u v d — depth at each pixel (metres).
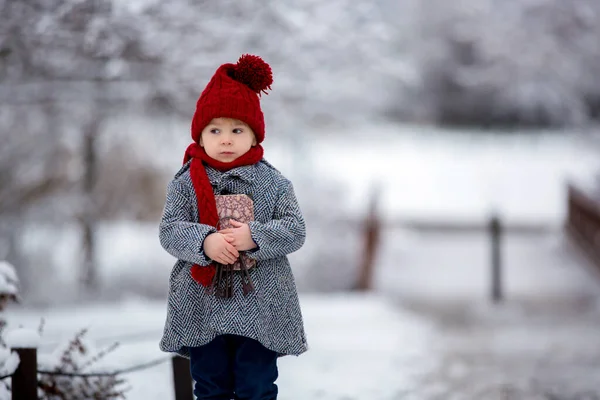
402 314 13.60
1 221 17.47
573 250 20.67
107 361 6.19
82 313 12.59
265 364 4.57
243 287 4.41
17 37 13.90
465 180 36.25
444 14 49.53
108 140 17.62
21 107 15.89
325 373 8.80
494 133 51.94
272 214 4.58
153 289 18.53
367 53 16.94
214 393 4.57
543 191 34.16
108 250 19.91
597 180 24.16
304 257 19.58
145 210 19.36
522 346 10.67
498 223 15.54
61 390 5.57
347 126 18.95
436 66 51.12
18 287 6.69
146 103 15.91
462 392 7.81
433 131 51.12
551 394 7.68
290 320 4.57
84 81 15.45
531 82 47.91
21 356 4.84
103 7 13.53
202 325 4.43
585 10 44.50
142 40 14.25
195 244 4.27
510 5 47.22
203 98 4.59
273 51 15.90
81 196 17.53
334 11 16.64
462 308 14.40
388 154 40.28
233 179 4.58
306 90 17.08
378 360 9.58
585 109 48.56
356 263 19.48
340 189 21.47
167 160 18.81
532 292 16.14
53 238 17.92
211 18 14.97
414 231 24.86
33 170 17.52
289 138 18.97
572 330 12.14
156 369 8.45
